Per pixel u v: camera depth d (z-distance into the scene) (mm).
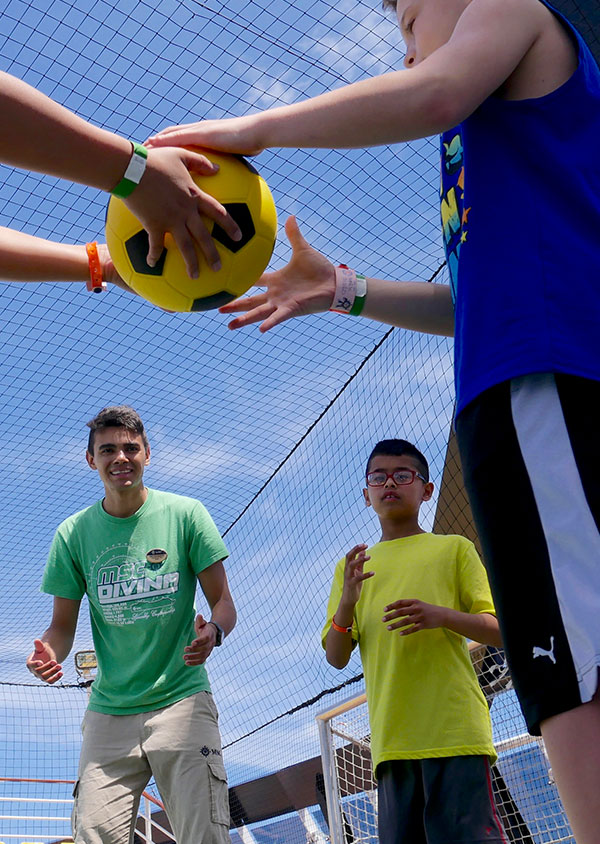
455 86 1155
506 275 1160
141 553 3131
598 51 3188
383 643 2678
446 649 2570
